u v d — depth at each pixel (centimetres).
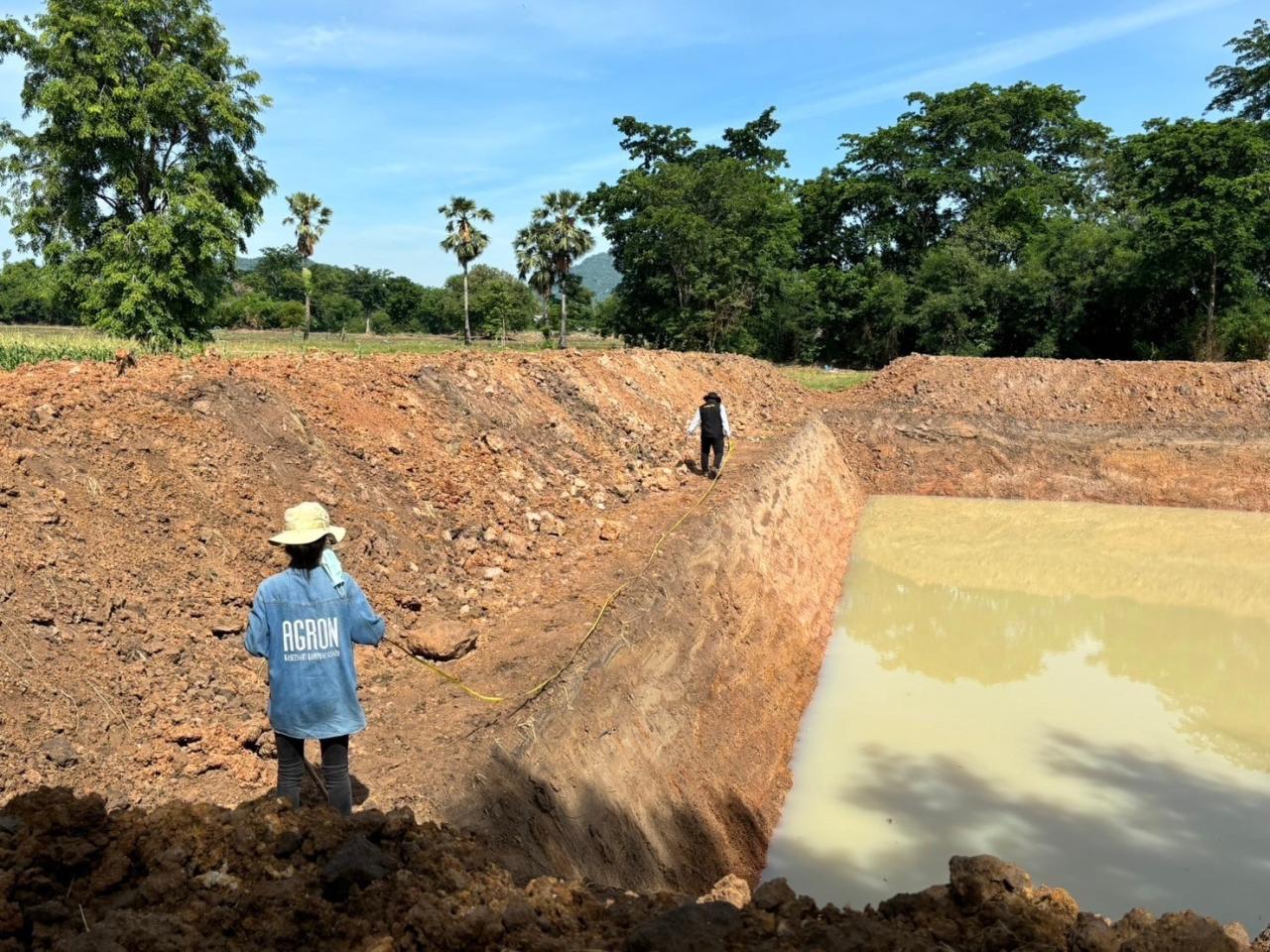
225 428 909
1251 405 2605
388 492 1003
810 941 366
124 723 554
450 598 874
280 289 9550
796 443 1967
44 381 884
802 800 945
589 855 609
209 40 1980
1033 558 1911
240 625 697
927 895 426
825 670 1305
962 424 2647
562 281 5491
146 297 1883
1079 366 2855
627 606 880
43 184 1917
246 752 561
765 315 4984
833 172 5547
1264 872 820
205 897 365
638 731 772
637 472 1493
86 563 655
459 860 423
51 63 1808
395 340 6150
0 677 526
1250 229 3341
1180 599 1652
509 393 1467
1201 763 1031
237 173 2050
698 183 4603
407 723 629
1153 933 354
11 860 362
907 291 4675
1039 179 4994
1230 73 4669
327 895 380
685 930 359
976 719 1146
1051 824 903
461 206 6059
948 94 5156
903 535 2111
